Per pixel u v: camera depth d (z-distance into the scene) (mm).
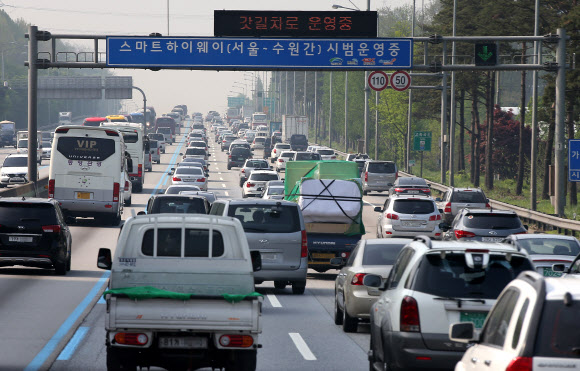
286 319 51062
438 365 29172
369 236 109312
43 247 66625
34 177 128625
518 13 171000
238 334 29500
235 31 116188
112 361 30094
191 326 29297
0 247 66062
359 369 36031
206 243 33250
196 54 116250
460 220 77250
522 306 19234
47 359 36469
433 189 195500
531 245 57344
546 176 180750
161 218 33156
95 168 110875
